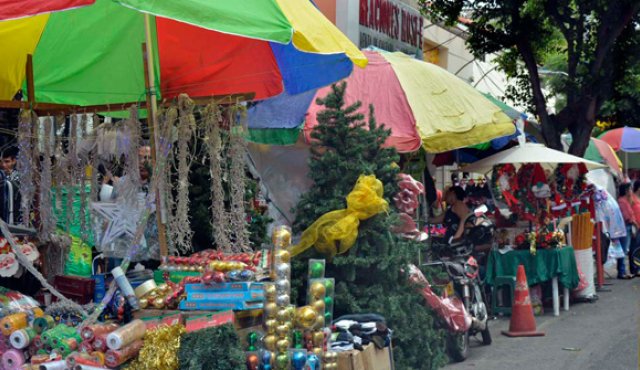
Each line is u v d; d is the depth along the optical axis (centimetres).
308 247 701
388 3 1528
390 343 638
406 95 989
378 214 709
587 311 1193
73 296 624
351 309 691
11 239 569
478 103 1026
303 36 562
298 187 890
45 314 569
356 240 706
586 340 968
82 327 516
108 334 500
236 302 536
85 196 679
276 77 759
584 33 1838
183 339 495
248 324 554
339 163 732
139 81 766
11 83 751
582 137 1714
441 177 1948
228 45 750
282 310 548
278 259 563
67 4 475
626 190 1612
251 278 547
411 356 727
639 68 1795
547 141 1744
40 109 681
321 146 757
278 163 891
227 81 769
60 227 686
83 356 503
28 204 655
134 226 662
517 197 1155
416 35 1708
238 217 641
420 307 757
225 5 534
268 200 877
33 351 530
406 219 773
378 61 1033
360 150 738
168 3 511
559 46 2014
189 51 760
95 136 675
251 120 880
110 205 672
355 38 1374
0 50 730
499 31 1794
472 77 2334
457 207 1053
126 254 621
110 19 736
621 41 1777
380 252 714
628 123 2672
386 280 724
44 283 566
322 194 745
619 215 1541
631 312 1176
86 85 780
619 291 1415
